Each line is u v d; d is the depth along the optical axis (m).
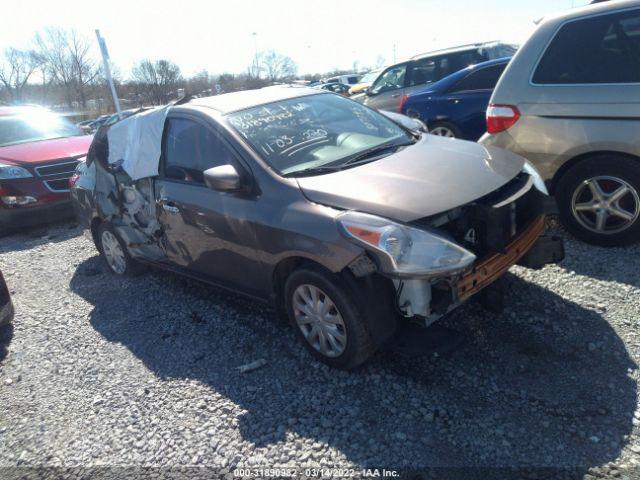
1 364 3.83
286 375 3.14
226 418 2.84
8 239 7.48
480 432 2.48
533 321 3.28
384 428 2.59
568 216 4.24
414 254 2.56
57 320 4.44
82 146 7.98
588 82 3.96
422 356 3.10
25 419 3.14
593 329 3.12
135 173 4.21
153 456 2.65
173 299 4.50
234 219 3.33
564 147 4.09
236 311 4.07
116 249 5.11
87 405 3.18
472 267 2.73
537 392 2.68
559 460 2.26
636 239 3.95
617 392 2.60
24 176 7.12
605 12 3.92
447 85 7.31
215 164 3.58
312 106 4.05
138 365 3.53
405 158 3.37
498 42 8.91
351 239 2.69
